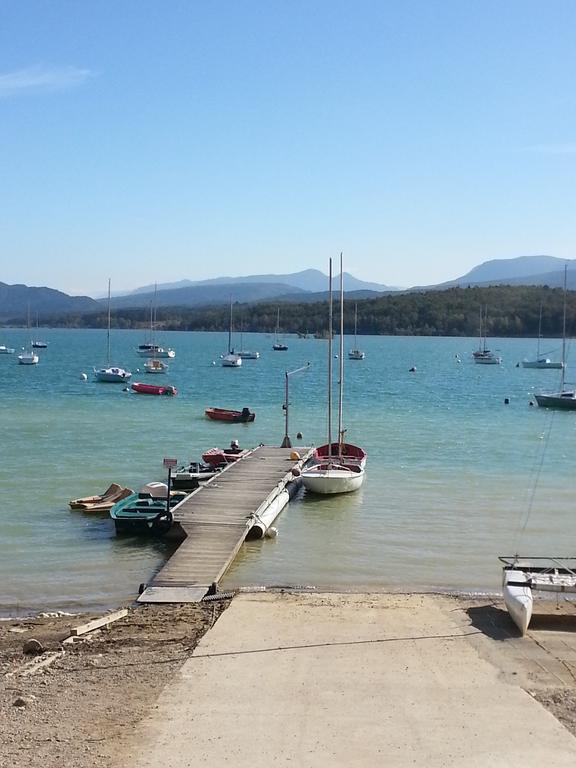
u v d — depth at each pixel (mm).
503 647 19922
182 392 94938
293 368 142875
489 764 14133
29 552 29906
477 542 31750
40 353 193125
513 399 89375
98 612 23844
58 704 16484
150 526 32031
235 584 26375
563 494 40062
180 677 17891
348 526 34094
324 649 19656
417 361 170125
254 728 15422
